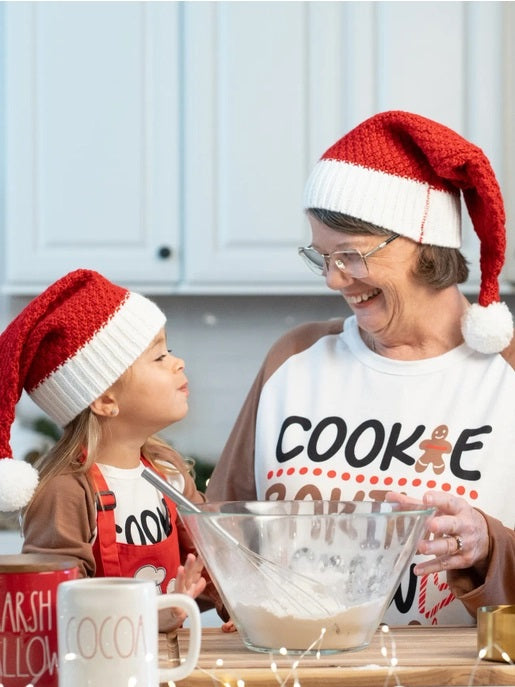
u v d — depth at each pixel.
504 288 3.25
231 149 3.30
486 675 1.16
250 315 3.72
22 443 3.46
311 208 1.76
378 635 1.36
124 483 1.72
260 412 1.88
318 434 1.81
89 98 3.35
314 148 3.28
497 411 1.74
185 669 1.10
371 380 1.82
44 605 1.11
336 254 1.74
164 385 1.73
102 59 3.35
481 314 1.75
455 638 1.34
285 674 1.14
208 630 1.42
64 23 3.35
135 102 3.35
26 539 1.61
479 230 1.78
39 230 3.37
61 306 1.67
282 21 3.28
